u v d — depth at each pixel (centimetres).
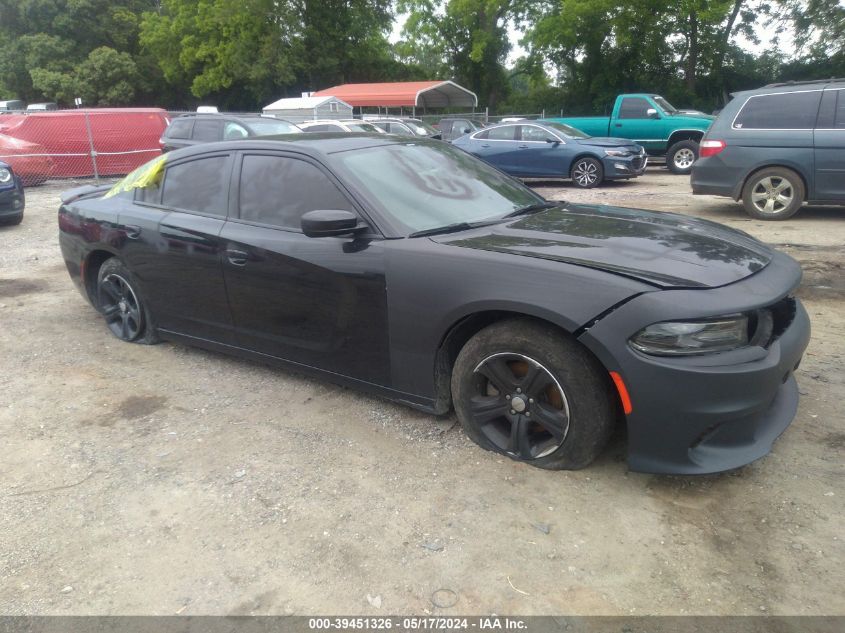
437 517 267
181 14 4022
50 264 745
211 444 332
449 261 297
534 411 288
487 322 304
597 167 1348
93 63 4250
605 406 272
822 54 3294
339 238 333
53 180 1602
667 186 1355
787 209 861
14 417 368
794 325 289
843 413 336
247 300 378
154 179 443
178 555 251
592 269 270
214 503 282
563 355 270
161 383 409
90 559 251
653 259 280
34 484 302
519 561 240
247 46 3853
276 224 362
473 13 3947
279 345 374
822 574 227
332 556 247
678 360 250
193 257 397
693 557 239
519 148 1409
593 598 222
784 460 296
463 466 301
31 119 1542
